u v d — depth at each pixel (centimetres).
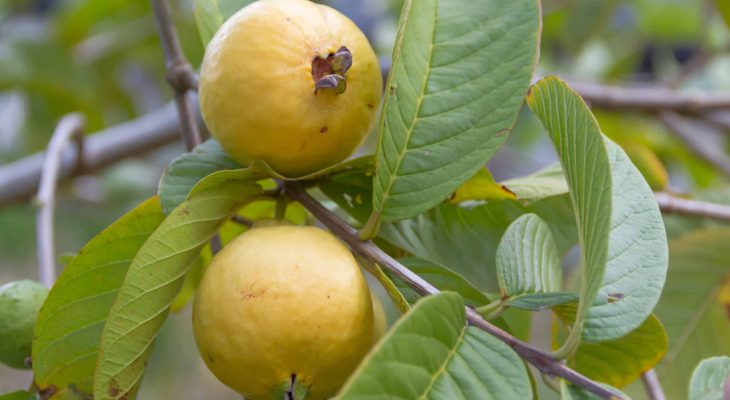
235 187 63
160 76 157
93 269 64
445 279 64
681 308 82
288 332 59
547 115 61
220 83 62
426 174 61
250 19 62
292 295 59
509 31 60
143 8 141
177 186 65
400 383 56
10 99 156
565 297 61
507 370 58
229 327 60
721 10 96
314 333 59
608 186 57
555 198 71
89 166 105
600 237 58
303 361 60
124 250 64
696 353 81
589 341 60
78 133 93
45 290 69
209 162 66
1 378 175
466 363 58
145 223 64
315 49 62
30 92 136
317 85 61
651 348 67
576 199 60
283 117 62
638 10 145
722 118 113
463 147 60
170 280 62
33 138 142
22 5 162
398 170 61
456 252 68
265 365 59
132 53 149
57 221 186
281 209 65
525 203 67
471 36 60
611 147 63
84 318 65
